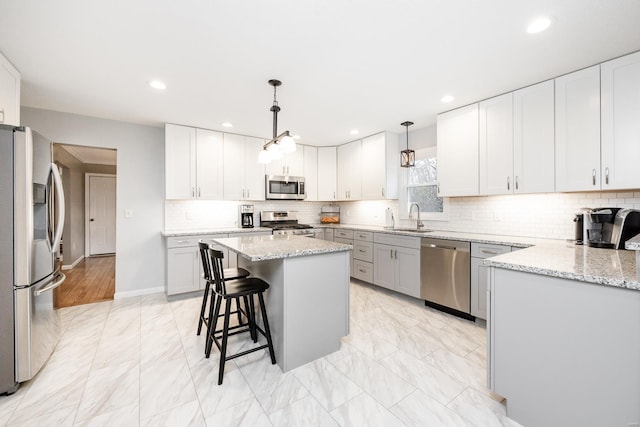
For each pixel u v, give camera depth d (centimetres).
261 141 432
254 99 283
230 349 227
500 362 155
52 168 208
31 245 183
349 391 175
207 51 198
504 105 268
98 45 189
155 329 262
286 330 195
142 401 166
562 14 159
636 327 114
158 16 161
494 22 167
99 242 664
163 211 382
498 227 311
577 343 129
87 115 330
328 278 216
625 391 117
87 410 159
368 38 183
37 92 264
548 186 240
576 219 228
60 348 226
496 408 160
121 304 329
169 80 242
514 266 147
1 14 157
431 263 310
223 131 396
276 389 177
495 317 157
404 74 232
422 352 221
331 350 219
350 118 344
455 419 152
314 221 531
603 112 212
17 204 177
